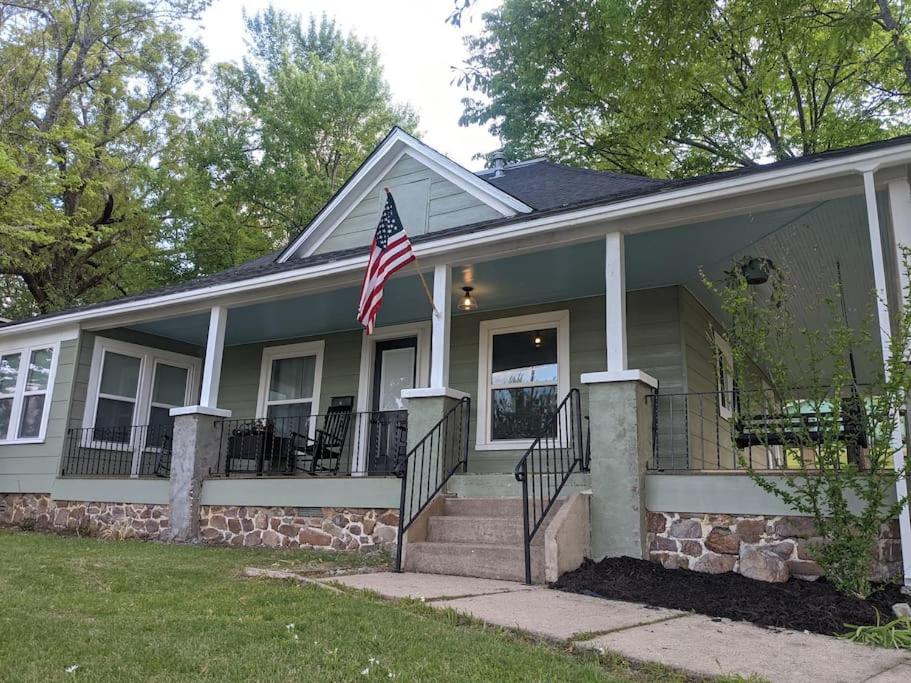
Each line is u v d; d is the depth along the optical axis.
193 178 22.61
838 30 10.05
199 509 8.91
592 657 3.41
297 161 22.64
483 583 5.40
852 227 6.92
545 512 5.87
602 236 6.93
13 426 11.44
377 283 7.29
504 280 8.58
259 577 5.61
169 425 11.92
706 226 6.87
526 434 9.16
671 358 8.43
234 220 22.55
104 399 11.14
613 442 6.16
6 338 12.09
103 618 3.95
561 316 9.30
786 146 18.19
